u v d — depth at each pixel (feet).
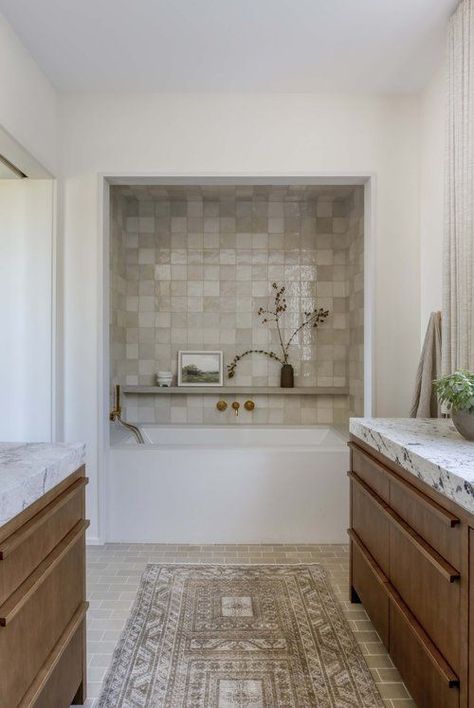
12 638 3.18
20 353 8.60
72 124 8.87
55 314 8.64
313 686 5.05
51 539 3.92
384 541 5.32
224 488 9.03
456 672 3.63
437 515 3.84
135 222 13.00
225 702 4.82
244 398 13.00
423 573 4.27
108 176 8.88
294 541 9.02
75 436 8.91
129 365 13.00
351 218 12.30
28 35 7.15
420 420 6.59
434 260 8.28
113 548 8.71
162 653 5.59
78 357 8.94
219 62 7.88
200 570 7.79
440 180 8.02
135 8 6.55
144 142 8.87
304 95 8.87
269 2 6.44
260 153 8.87
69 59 7.78
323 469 9.03
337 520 9.05
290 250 13.01
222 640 5.84
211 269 12.98
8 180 8.66
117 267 12.02
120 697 4.88
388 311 8.90
